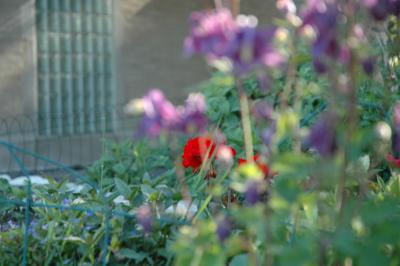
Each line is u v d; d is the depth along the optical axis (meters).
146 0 10.25
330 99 1.85
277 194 1.80
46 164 9.54
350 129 1.75
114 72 10.11
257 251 2.30
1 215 3.64
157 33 10.34
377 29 3.77
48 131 9.68
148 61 10.30
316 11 1.63
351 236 1.80
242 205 2.88
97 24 10.03
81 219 3.03
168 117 1.77
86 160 9.93
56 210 3.16
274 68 1.65
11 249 3.01
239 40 1.56
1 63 9.31
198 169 3.50
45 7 9.65
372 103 3.58
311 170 1.74
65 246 2.99
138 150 5.44
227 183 2.81
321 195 2.37
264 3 9.95
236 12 1.83
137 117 10.10
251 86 4.60
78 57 9.93
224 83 1.79
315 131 1.70
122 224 2.92
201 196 3.00
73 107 9.91
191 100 1.79
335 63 1.76
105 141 5.84
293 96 4.38
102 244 2.95
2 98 9.34
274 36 1.65
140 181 5.15
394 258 2.06
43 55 9.67
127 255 2.88
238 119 5.15
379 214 1.83
